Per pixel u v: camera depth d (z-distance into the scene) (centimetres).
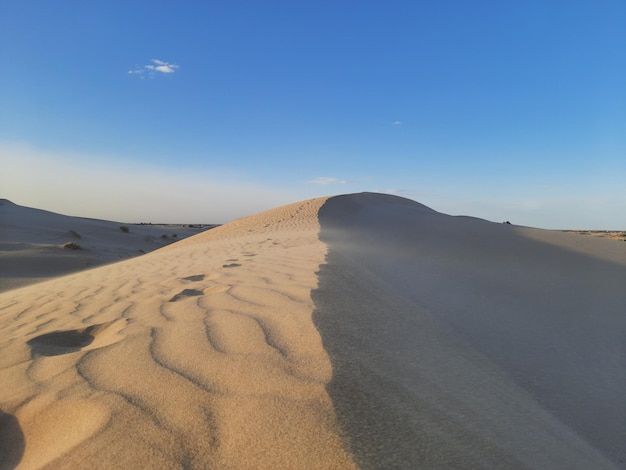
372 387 190
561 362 307
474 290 535
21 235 2531
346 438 147
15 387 207
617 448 197
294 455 139
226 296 360
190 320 294
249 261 589
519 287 564
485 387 230
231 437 151
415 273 623
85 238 2838
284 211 1889
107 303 401
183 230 5012
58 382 206
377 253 794
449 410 187
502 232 1070
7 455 161
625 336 377
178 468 138
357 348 241
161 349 239
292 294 358
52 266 1599
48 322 350
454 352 283
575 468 167
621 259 790
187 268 607
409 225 1337
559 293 540
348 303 348
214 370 205
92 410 176
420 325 333
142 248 3006
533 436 184
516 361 302
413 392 196
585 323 414
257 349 230
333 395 176
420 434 157
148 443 151
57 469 143
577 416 226
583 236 1054
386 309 356
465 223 1295
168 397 181
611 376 285
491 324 390
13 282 1229
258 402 171
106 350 245
